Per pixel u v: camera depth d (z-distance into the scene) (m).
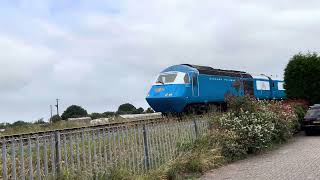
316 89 27.67
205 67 27.36
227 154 13.80
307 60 28.03
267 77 35.47
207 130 14.77
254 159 14.05
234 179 10.69
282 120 18.42
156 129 11.72
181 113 24.34
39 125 24.89
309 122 21.75
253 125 15.38
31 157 7.62
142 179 9.81
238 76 30.33
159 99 24.55
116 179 9.30
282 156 14.34
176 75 25.00
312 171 11.10
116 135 10.03
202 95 25.83
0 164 7.75
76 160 8.71
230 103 16.95
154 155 11.42
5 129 22.62
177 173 11.08
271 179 10.41
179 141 12.87
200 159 12.02
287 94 28.53
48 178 7.89
